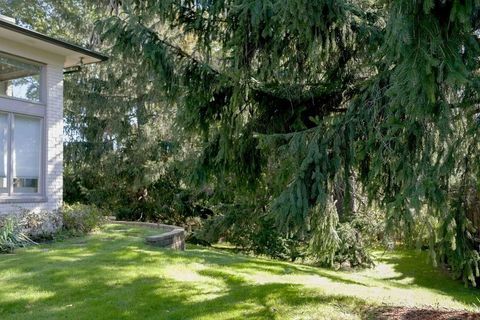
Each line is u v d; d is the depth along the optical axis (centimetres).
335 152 443
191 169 617
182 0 573
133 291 545
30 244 798
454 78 311
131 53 576
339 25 454
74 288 543
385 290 677
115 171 1677
